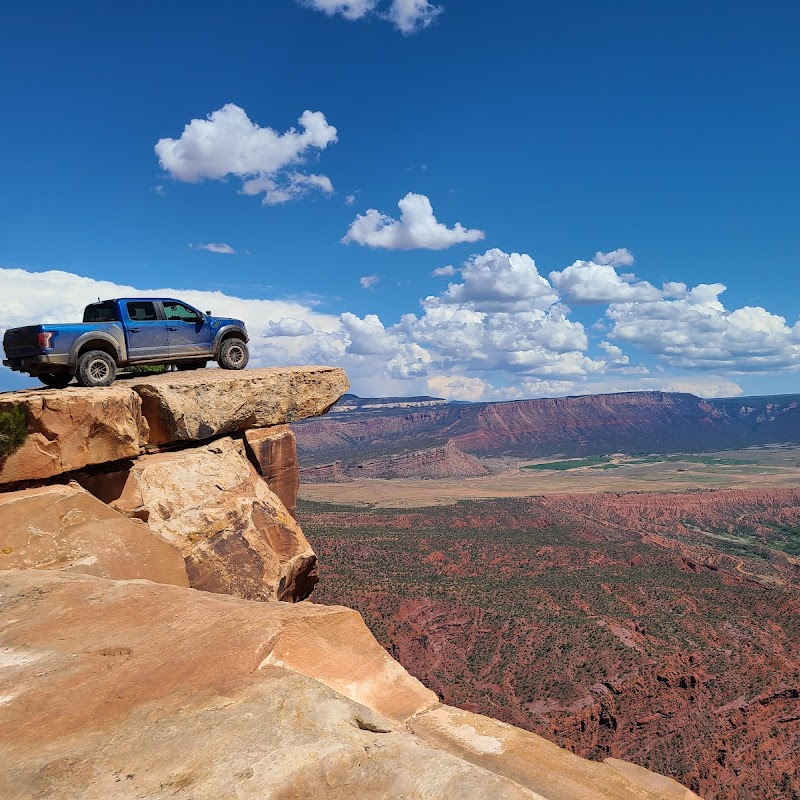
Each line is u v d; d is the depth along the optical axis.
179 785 5.38
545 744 7.63
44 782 5.52
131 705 6.79
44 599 10.54
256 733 6.05
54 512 15.69
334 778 5.45
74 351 18.58
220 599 10.30
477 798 5.10
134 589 10.68
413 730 7.72
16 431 15.97
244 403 21.58
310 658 8.28
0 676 7.91
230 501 19.94
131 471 18.33
